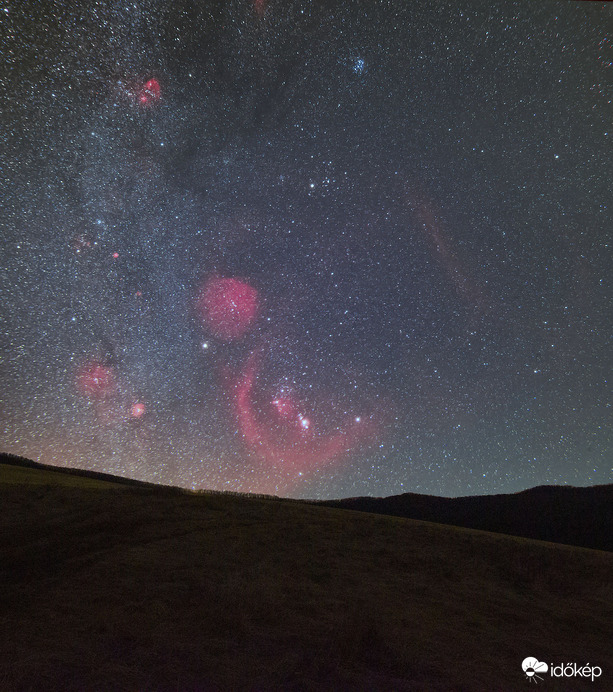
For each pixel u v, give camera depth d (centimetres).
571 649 564
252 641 491
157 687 385
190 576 670
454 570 833
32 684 371
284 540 923
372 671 453
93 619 514
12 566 673
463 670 473
